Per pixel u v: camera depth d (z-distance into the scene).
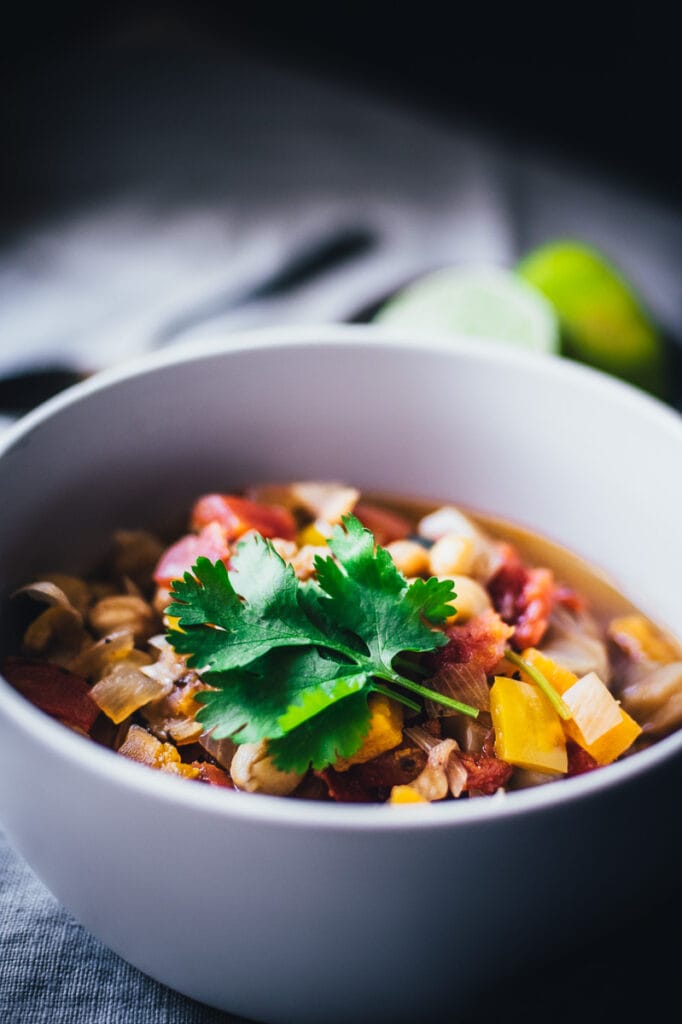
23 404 0.41
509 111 0.63
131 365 0.33
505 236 0.51
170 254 0.49
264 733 0.25
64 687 0.29
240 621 0.26
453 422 0.34
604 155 0.61
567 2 0.64
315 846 0.23
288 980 0.25
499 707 0.27
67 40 0.62
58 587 0.30
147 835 0.23
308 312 0.46
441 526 0.34
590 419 0.33
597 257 0.45
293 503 0.34
